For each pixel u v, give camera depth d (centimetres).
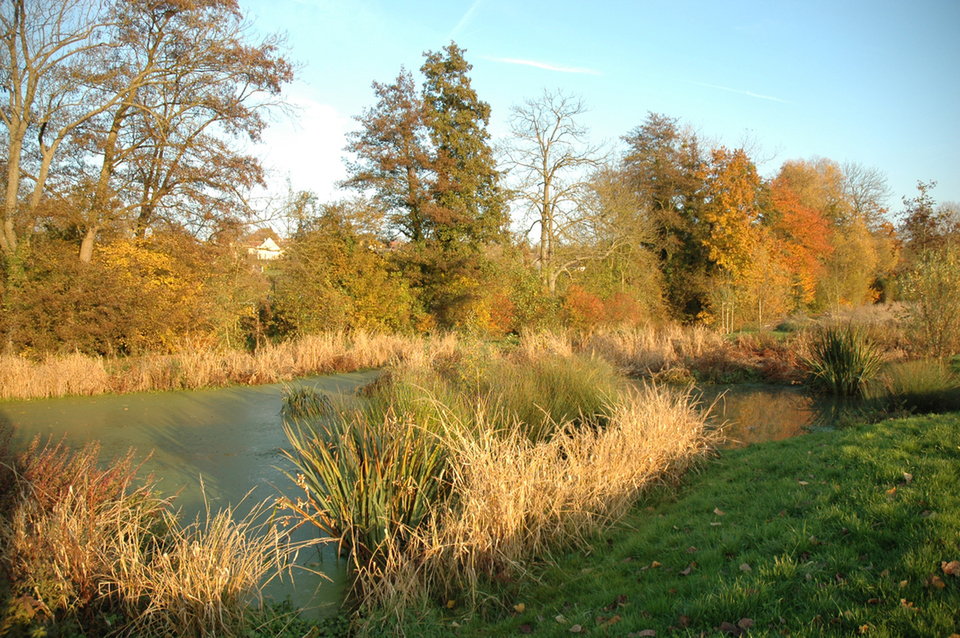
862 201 4497
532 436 702
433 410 629
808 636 288
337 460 543
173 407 1167
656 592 377
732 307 2738
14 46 1652
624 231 3066
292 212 2366
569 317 2272
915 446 548
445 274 2636
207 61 1955
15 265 1600
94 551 409
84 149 1892
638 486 600
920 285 1148
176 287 1906
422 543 464
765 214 3453
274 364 1569
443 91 2802
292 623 407
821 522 418
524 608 413
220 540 438
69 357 1409
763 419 1009
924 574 320
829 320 1747
